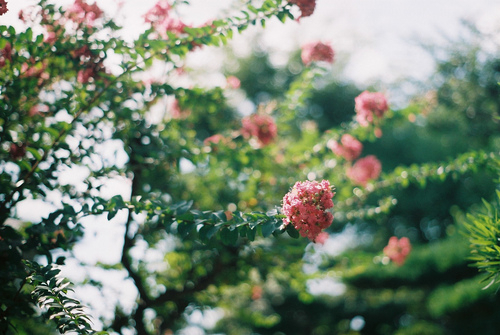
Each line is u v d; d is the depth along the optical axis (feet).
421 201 51.29
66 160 10.80
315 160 17.37
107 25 10.98
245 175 16.69
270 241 16.44
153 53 10.94
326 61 17.02
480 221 9.80
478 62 30.37
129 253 15.60
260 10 11.04
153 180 15.74
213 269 16.83
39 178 10.50
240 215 8.73
